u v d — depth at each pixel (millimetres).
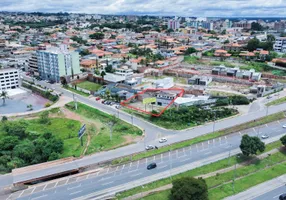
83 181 105000
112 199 93625
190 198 84250
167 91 197000
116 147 129625
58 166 113312
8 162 117938
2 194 97750
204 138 136250
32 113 182000
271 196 95312
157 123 155750
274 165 114000
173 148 127000
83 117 172250
